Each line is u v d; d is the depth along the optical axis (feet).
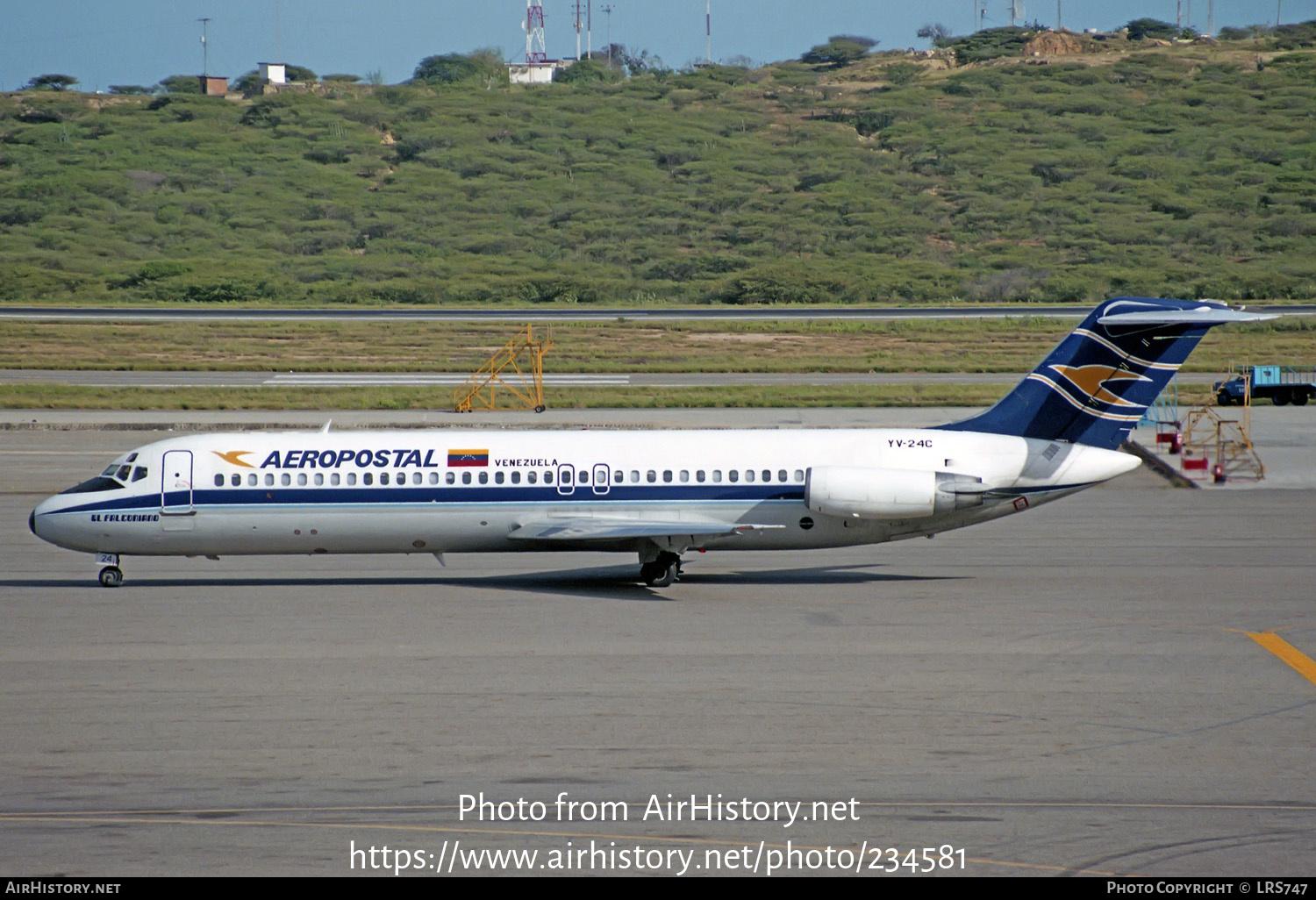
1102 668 237.66
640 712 211.61
